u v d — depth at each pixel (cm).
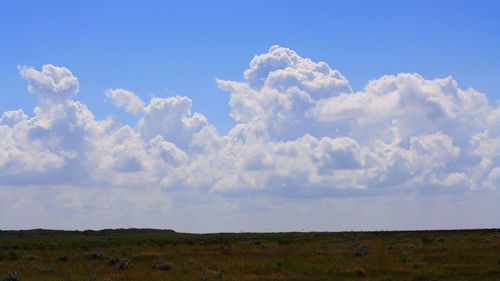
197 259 4247
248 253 4728
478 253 4206
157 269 3578
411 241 6069
